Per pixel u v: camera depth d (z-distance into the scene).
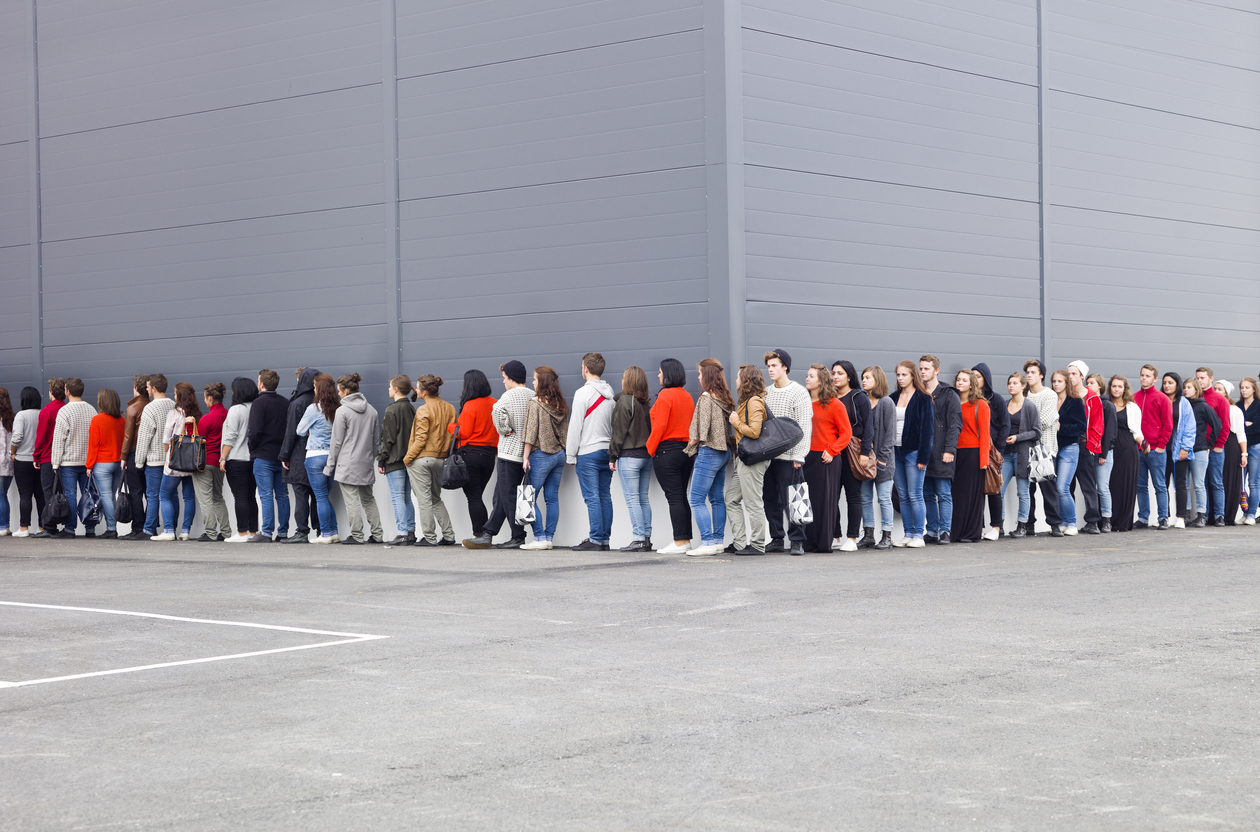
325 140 15.83
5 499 16.95
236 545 14.59
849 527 13.04
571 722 5.48
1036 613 8.34
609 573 10.92
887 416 13.08
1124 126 17.23
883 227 14.58
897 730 5.26
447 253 15.00
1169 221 17.73
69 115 17.73
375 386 15.51
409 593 9.74
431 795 4.45
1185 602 8.82
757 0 13.60
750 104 13.52
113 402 16.09
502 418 13.21
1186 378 17.92
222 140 16.59
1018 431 14.34
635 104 13.83
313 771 4.77
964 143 15.41
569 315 14.23
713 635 7.61
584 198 14.13
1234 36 18.56
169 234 17.02
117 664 6.96
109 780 4.69
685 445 12.67
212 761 4.93
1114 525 15.59
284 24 16.12
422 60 15.13
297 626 8.19
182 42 16.88
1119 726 5.29
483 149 14.76
